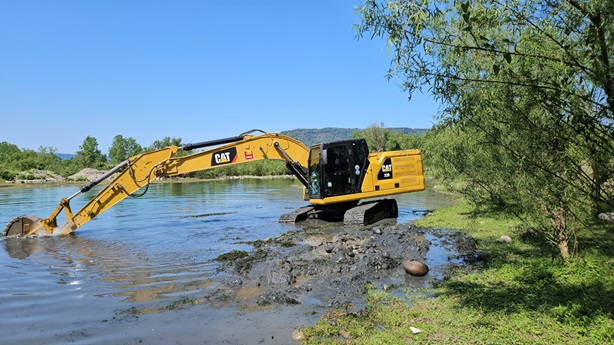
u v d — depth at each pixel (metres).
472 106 3.77
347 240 8.84
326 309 5.22
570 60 3.02
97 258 8.22
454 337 4.18
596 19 2.80
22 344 4.36
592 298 4.89
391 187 12.66
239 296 5.79
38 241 10.12
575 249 6.75
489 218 11.76
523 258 7.20
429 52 3.39
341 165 12.30
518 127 3.74
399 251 8.12
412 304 5.25
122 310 5.32
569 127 3.30
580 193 3.83
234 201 20.66
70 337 4.52
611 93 2.85
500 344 3.98
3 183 43.06
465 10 2.82
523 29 3.24
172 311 5.25
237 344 4.27
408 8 2.96
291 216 12.98
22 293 6.07
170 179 52.22
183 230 11.62
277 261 7.12
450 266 7.06
